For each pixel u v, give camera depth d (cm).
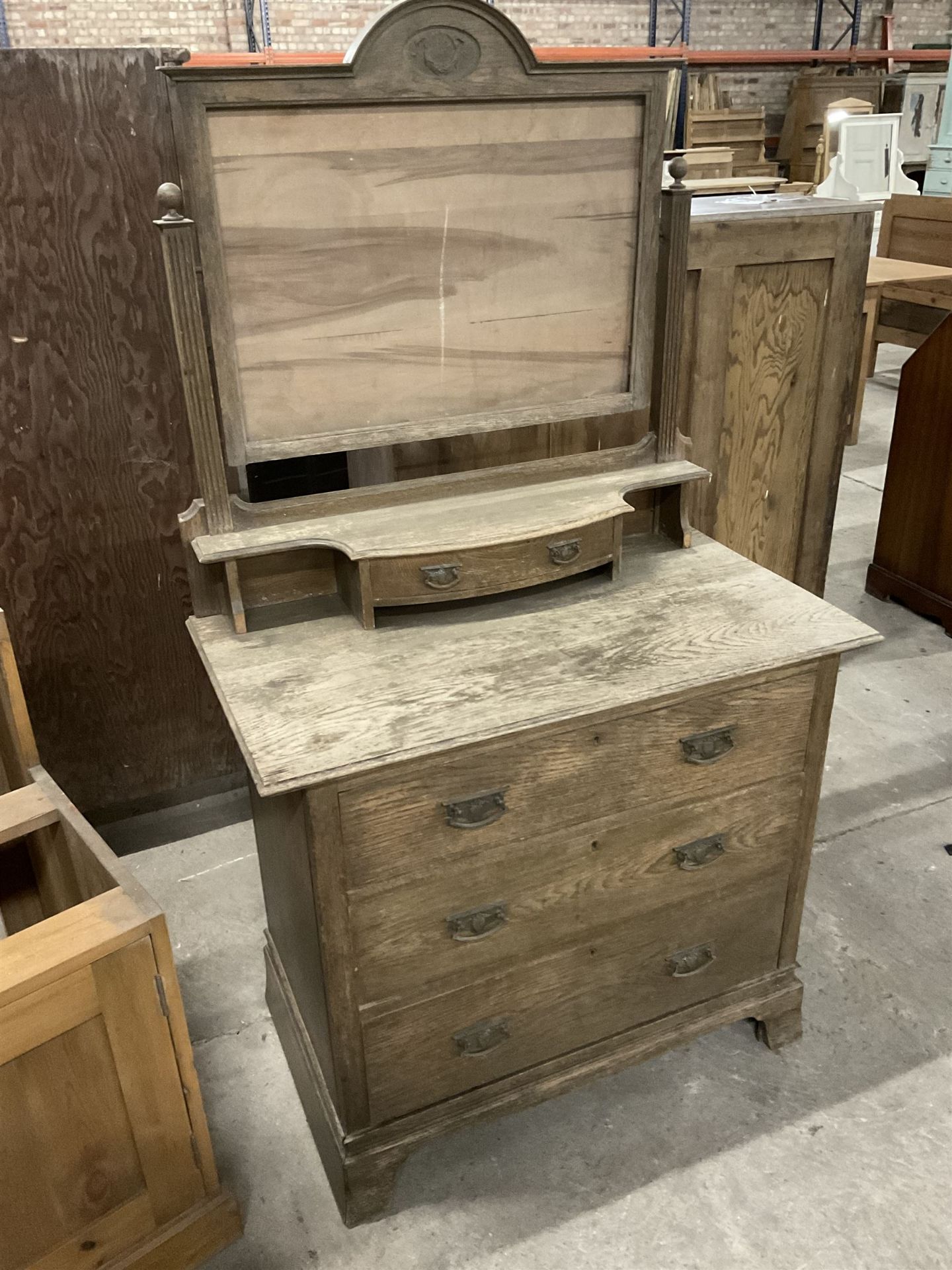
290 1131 181
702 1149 175
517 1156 175
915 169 817
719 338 250
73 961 126
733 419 263
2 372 199
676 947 176
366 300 159
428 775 140
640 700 144
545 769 148
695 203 255
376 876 143
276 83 142
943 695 306
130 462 215
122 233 197
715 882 173
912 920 224
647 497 196
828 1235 161
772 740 167
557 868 157
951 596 335
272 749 133
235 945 220
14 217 189
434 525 164
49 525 213
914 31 889
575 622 165
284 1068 192
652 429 191
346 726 138
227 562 158
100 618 226
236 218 147
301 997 175
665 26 786
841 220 250
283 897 170
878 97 798
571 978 168
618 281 177
